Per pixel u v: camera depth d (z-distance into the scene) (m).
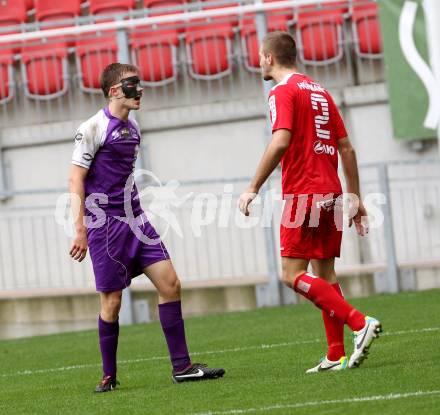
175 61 46.03
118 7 49.16
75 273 42.91
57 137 46.50
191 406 19.30
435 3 29.70
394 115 42.69
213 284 41.31
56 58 46.56
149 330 37.44
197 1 47.62
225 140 45.84
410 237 42.12
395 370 21.06
